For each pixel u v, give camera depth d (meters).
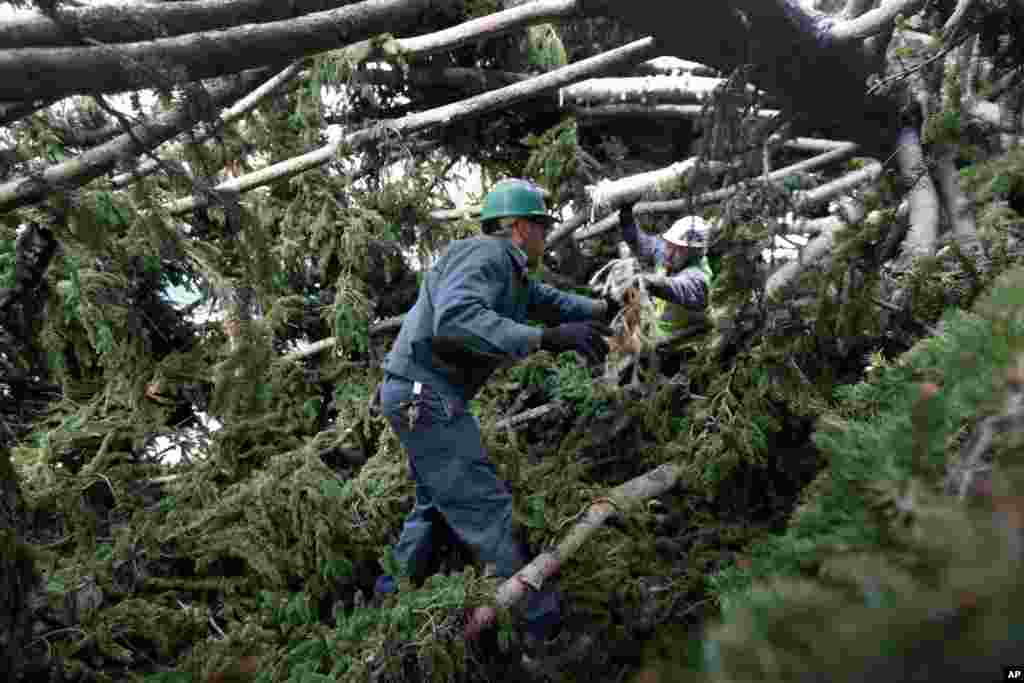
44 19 1.47
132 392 3.56
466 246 2.45
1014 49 2.40
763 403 2.52
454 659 2.26
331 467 3.69
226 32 1.67
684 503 2.76
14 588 1.70
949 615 0.34
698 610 2.35
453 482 2.50
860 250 2.32
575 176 3.78
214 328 3.83
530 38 3.90
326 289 4.23
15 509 1.83
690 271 2.91
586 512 2.61
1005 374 0.74
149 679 2.36
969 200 2.36
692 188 2.20
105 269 3.50
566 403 3.38
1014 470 0.44
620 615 2.49
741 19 1.87
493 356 2.32
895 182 2.40
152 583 2.93
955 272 2.32
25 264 3.29
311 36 1.77
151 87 1.59
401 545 2.73
